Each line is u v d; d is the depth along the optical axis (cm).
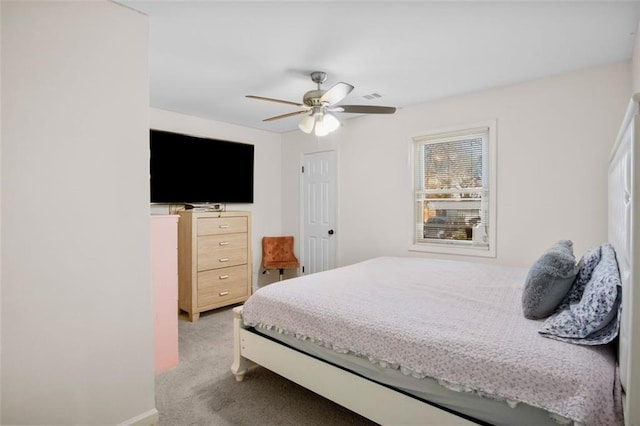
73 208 161
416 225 376
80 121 163
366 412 164
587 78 269
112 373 175
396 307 181
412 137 369
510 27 202
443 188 357
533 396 117
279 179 511
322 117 265
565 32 209
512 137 305
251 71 269
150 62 253
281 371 205
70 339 161
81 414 165
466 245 343
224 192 435
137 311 184
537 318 160
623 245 121
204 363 261
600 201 267
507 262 312
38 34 150
